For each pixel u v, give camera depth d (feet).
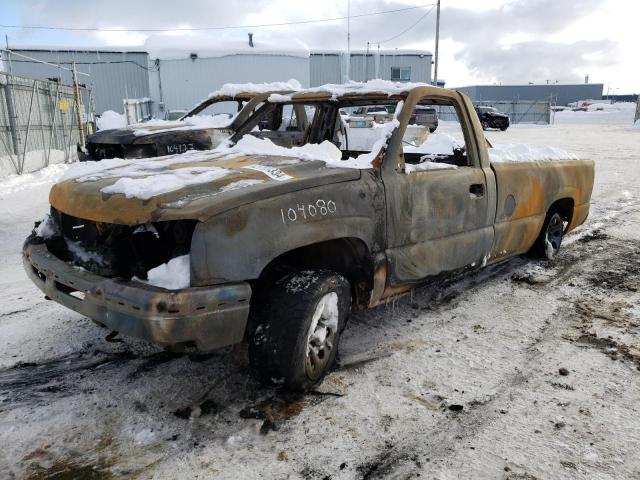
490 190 13.82
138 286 8.27
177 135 24.25
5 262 18.72
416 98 12.07
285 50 101.50
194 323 8.06
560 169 17.08
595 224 24.45
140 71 117.19
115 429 8.88
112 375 10.59
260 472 7.91
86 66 114.52
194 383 10.30
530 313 13.99
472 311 14.11
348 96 13.43
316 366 9.85
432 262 12.23
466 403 9.75
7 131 42.29
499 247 14.69
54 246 10.50
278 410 9.43
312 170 10.55
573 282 16.39
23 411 9.33
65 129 53.57
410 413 9.42
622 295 15.28
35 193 33.71
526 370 10.96
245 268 8.60
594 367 11.07
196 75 97.66
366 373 10.78
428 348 11.92
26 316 13.52
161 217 8.32
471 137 13.67
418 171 11.91
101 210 9.00
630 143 69.15
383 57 131.13
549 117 147.64
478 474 7.89
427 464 8.11
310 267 11.03
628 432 8.87
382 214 10.80
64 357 11.32
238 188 9.06
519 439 8.70
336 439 8.68
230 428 8.93
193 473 7.88
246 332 9.59
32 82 46.26
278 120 20.97
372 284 10.87
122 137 24.44
